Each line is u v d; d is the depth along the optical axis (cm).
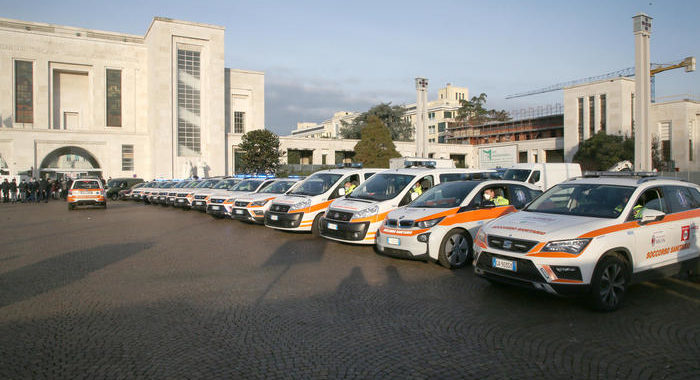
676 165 5406
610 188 692
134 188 3331
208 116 5381
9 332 527
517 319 571
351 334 520
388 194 1082
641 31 2206
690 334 518
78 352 469
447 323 557
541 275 582
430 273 826
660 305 629
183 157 5247
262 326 546
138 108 5538
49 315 589
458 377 413
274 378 410
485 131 8356
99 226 1603
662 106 5550
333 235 1066
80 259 970
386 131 5688
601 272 584
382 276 803
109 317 580
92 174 5181
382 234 909
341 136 8300
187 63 5294
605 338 508
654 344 490
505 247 625
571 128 5872
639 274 630
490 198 928
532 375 417
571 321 564
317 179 1371
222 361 446
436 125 10606
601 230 601
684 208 712
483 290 709
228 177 2536
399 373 421
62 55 5169
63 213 2225
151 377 413
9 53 4916
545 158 6569
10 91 4916
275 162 4784
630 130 5400
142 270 858
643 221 633
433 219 855
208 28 5347
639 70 2228
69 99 5425
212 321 564
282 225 1275
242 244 1163
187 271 847
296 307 621
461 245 869
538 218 659
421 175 1111
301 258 970
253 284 748
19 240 1258
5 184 3350
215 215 1820
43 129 4856
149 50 5384
